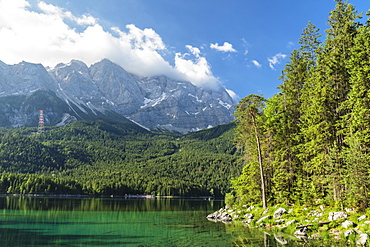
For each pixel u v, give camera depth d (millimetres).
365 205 27469
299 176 41281
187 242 23609
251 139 47656
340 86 39812
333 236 24453
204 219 43500
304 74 49969
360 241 21547
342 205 30422
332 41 41156
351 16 40906
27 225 32969
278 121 47875
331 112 38125
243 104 42062
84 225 34125
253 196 49594
